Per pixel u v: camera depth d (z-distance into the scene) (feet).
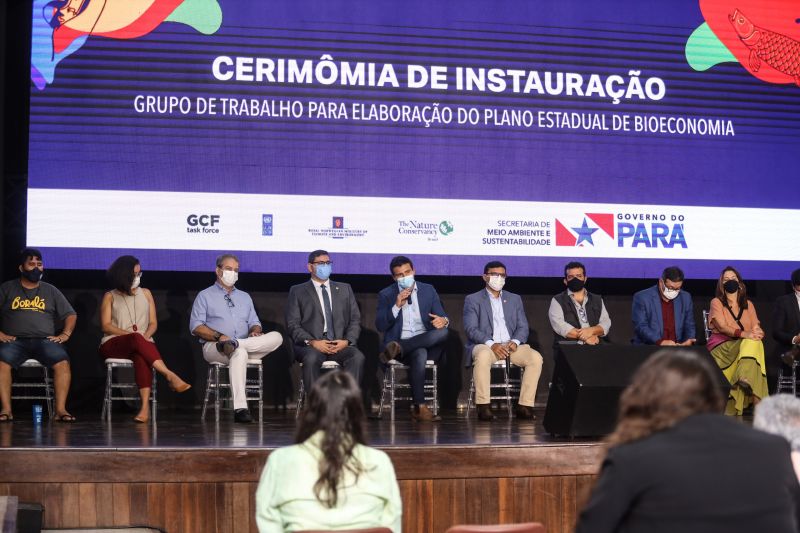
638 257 25.95
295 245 24.54
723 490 6.40
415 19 25.41
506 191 25.48
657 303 24.09
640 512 6.49
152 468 15.40
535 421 22.59
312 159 24.76
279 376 25.85
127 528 15.35
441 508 15.80
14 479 15.28
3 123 24.68
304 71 24.88
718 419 6.72
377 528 8.66
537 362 23.52
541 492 16.15
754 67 26.89
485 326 24.00
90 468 15.35
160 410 25.31
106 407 22.68
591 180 25.89
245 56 24.70
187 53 24.50
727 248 26.40
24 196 24.86
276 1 24.88
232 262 23.18
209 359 22.63
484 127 25.49
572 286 24.41
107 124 24.08
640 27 26.40
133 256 23.18
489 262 24.66
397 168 25.08
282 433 18.94
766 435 6.79
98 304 25.26
